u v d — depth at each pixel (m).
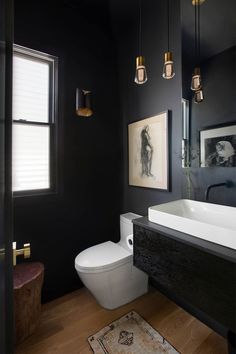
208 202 1.43
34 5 1.68
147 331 1.40
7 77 0.55
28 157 1.74
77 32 1.93
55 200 1.81
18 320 1.31
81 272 1.50
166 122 1.67
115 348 1.27
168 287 1.14
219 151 1.37
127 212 2.19
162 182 1.74
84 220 2.00
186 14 1.52
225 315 0.88
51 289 1.79
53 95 1.83
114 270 1.53
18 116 1.68
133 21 2.00
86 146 2.00
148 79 1.86
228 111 1.32
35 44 1.68
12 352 0.57
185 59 1.55
